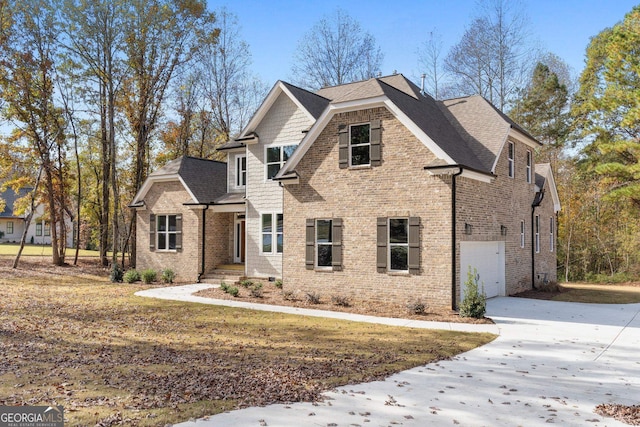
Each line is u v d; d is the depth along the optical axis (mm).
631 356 10281
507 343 11461
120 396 6996
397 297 16672
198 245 24922
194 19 31172
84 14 27594
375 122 17375
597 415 6703
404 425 6176
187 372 8383
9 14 27734
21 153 31672
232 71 41125
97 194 36531
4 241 51812
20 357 9352
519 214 21844
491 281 19453
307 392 7410
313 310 16156
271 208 23203
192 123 41125
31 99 30109
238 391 7352
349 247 17859
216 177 27609
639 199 30344
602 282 31109
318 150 18797
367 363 9320
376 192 17312
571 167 39188
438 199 15977
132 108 33281
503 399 7332
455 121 21047
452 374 8688
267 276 23234
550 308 17172
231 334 12172
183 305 17141
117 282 25078
